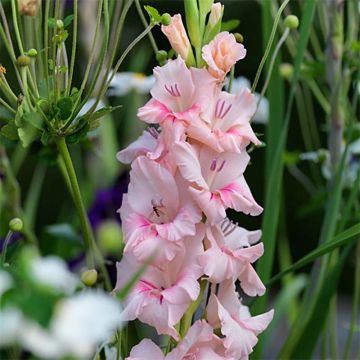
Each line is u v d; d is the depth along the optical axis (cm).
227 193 196
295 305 295
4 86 208
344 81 247
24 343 169
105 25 206
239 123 198
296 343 231
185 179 197
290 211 511
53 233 245
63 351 168
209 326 198
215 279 197
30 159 428
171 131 196
